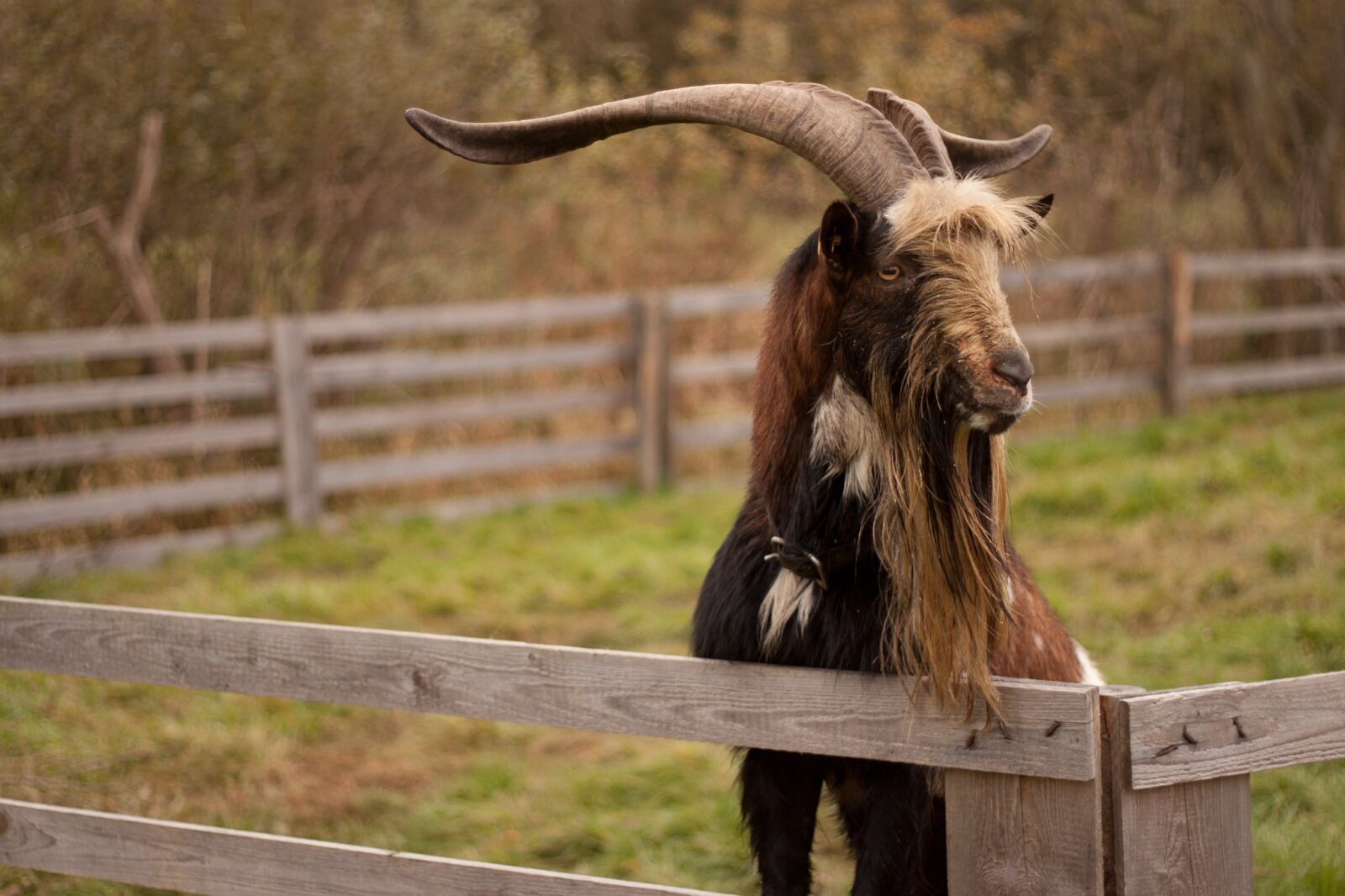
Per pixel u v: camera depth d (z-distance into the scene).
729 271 15.55
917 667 3.25
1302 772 5.40
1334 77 17.14
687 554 9.70
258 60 12.22
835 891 5.19
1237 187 17.73
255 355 12.05
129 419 11.16
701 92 3.53
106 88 11.52
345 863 3.82
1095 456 12.48
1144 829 3.00
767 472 3.61
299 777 6.43
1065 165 17.75
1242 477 10.42
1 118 11.16
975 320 3.16
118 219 11.93
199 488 10.44
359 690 3.86
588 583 9.16
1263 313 15.95
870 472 3.39
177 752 6.53
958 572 3.30
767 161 18.44
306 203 12.94
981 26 19.42
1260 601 7.84
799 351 3.51
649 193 16.50
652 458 12.46
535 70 14.28
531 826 5.83
